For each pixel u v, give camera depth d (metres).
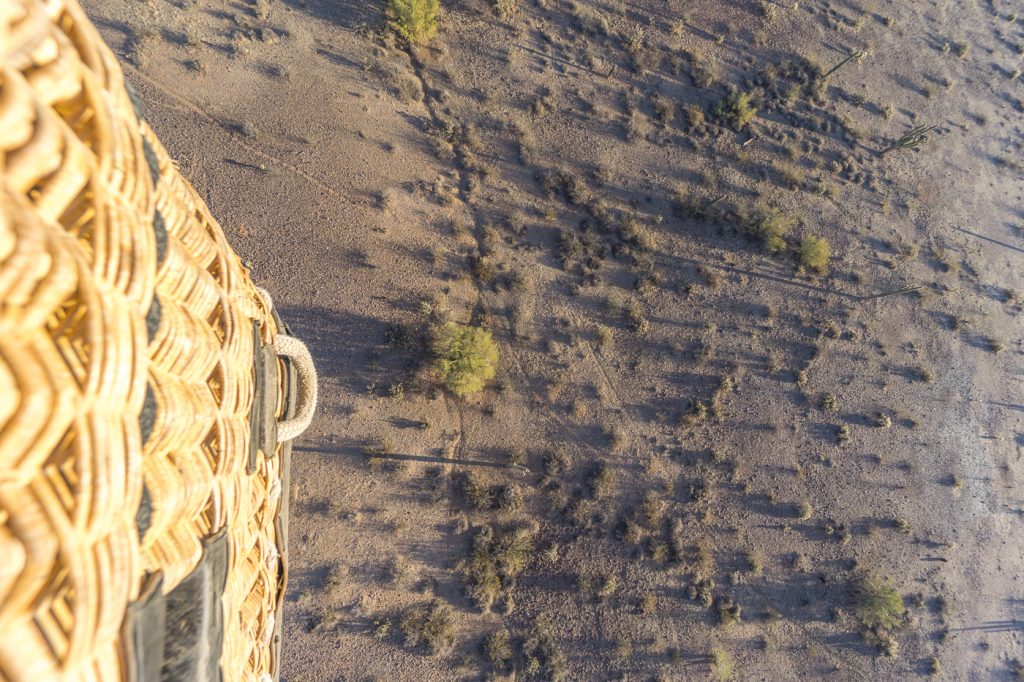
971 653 31.67
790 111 37.50
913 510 32.97
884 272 36.06
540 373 32.22
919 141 36.62
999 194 38.72
